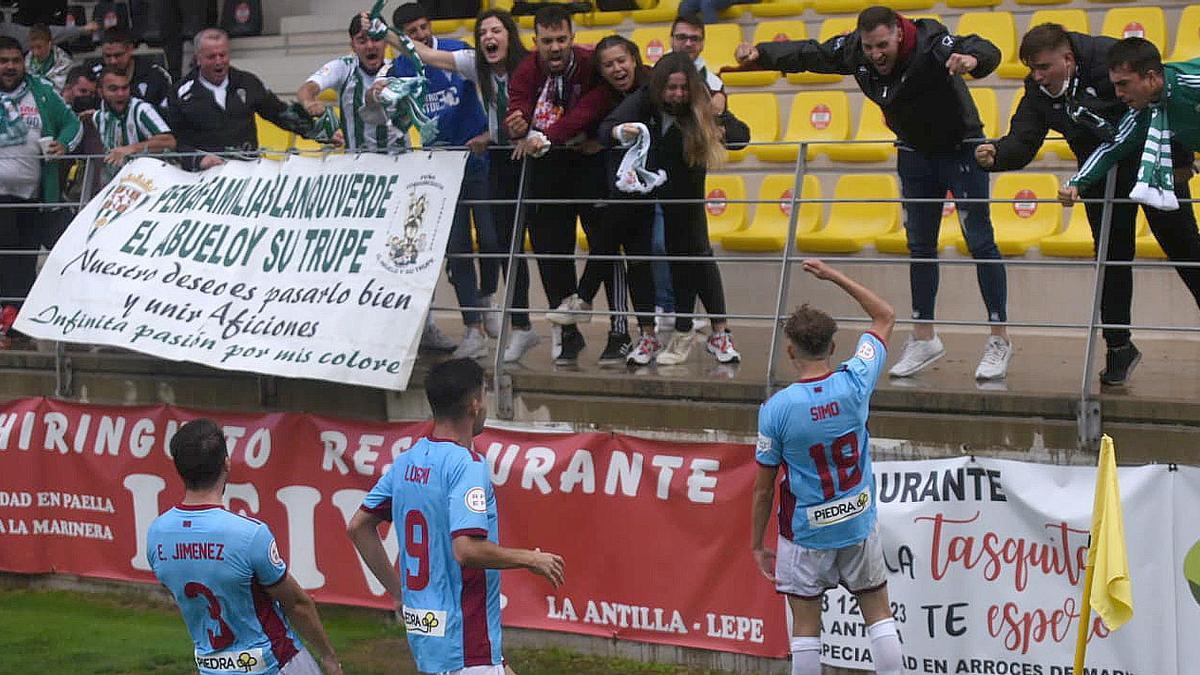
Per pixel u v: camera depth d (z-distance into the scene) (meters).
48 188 19.22
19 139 18.91
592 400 14.81
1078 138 13.31
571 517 14.66
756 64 14.98
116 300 16.86
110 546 17.34
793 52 14.73
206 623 10.16
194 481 10.15
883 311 11.80
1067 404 12.73
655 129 14.77
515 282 15.62
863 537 11.59
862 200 13.52
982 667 12.97
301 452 16.11
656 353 15.74
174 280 16.69
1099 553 10.32
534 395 15.12
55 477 17.62
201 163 17.62
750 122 21.67
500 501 15.02
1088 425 12.63
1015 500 12.78
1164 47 20.62
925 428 13.33
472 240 18.03
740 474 13.77
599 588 14.58
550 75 15.21
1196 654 12.16
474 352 16.47
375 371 15.05
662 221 16.78
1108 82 12.91
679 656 14.23
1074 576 12.53
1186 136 12.45
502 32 15.81
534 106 15.38
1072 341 17.38
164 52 27.31
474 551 9.74
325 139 17.75
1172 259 13.42
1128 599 10.20
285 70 26.47
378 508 10.52
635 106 14.62
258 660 10.15
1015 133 13.33
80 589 17.59
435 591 10.12
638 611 14.38
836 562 11.70
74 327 16.92
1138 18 20.91
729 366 15.48
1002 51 21.16
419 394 15.68
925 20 14.01
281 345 15.64
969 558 12.99
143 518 17.09
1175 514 12.22
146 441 17.03
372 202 15.88
